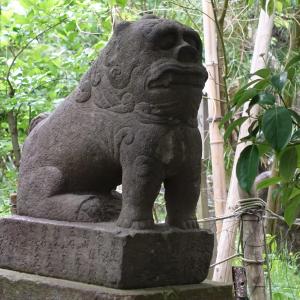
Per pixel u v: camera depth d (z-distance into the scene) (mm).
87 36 5785
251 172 2271
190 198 2375
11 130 4715
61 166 2494
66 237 2348
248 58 5141
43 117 2727
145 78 2211
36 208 2537
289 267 4621
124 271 2174
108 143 2330
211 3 3971
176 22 2260
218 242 3891
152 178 2234
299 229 5551
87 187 2500
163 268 2283
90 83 2430
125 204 2275
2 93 4930
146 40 2223
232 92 5055
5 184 5254
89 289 2193
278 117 2125
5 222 2562
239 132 3715
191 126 2311
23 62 4988
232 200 3641
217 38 4574
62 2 4797
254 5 4922
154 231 2254
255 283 3096
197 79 2232
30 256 2463
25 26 4812
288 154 2285
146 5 5297
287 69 2371
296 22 4852
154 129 2219
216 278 3686
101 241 2234
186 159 2293
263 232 3145
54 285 2281
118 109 2297
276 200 4562
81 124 2428
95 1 4980
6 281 2426
